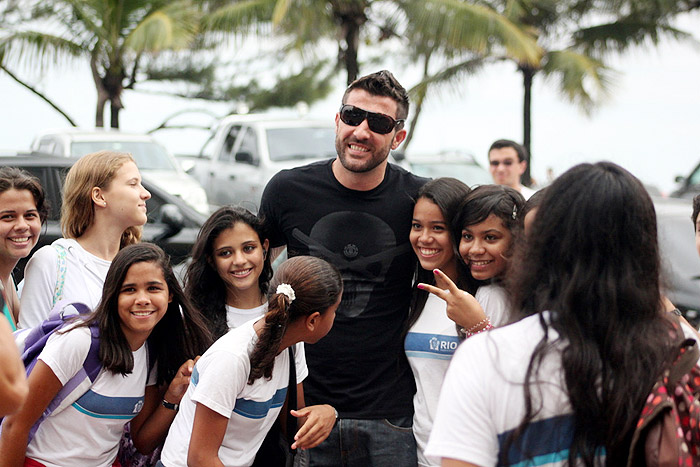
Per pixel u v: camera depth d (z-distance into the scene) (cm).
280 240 363
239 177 1262
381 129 336
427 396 329
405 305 352
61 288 335
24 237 357
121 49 1800
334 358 341
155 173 1143
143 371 308
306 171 357
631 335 175
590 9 1948
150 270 298
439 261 337
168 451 288
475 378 177
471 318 296
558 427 172
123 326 297
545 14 1948
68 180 356
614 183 180
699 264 600
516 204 320
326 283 281
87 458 295
